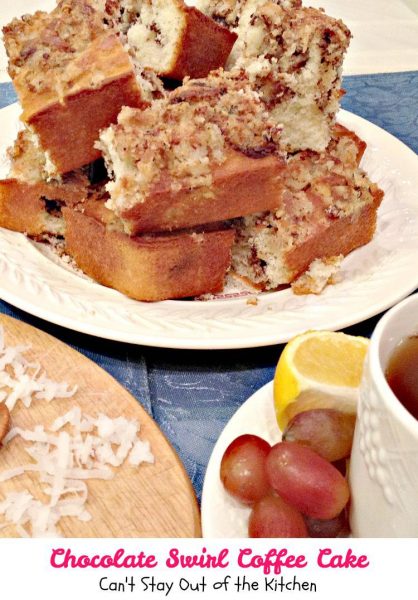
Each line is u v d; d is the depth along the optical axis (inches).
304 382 11.5
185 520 11.6
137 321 15.2
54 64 17.2
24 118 16.5
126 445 12.5
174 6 18.6
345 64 28.2
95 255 16.9
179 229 16.3
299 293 16.8
